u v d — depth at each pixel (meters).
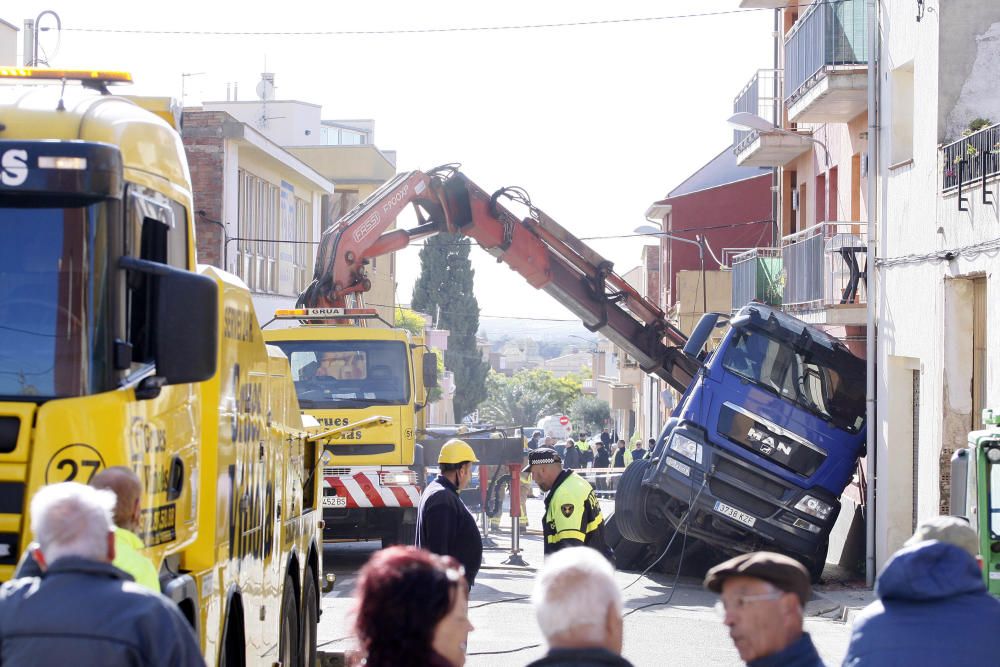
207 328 6.23
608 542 23.91
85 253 6.31
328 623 16.31
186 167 7.71
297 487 10.94
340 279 23.66
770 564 4.88
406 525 22.20
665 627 16.94
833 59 24.30
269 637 9.47
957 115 19.16
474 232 25.25
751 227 56.28
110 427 6.16
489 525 31.41
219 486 7.77
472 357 99.75
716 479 21.50
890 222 21.53
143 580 5.72
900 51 21.25
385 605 4.43
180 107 8.02
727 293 47.94
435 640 4.48
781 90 33.94
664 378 26.56
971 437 10.54
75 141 6.29
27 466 6.05
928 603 5.14
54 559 4.86
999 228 16.52
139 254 6.69
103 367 6.25
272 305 39.72
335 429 12.46
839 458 21.70
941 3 19.11
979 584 5.22
